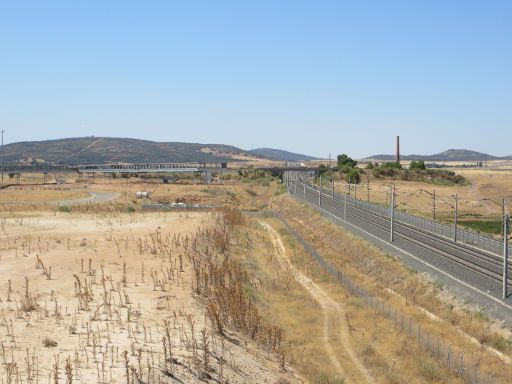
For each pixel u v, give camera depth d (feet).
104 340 80.74
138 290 113.50
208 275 130.00
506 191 651.25
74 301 101.14
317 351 112.78
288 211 400.26
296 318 135.23
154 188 583.17
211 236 195.62
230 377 76.07
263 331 105.29
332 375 97.66
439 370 107.24
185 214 270.87
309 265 209.46
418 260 203.92
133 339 82.38
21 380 62.44
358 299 161.99
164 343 74.69
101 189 574.97
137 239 178.40
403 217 330.34
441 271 186.29
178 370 72.23
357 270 216.13
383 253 218.59
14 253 145.79
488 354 121.49
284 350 100.63
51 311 93.76
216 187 602.85
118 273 127.85
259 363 86.69
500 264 195.42
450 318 150.61
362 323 138.00
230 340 91.86
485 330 137.59
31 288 109.60
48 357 71.87
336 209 367.04
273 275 180.04
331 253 244.22
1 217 231.50
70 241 170.81
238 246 205.36
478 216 410.11
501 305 148.87
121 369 69.31
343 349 117.50
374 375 102.83
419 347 121.70
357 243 243.81
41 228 199.31
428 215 396.16
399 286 185.78
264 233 277.23
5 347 74.69
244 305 109.09
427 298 168.96
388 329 134.41
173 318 96.27
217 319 92.58
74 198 449.06
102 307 98.32
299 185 591.78
